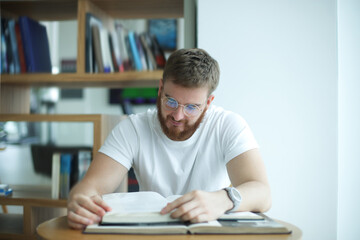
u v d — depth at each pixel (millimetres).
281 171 1723
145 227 728
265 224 764
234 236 707
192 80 1051
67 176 1890
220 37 1793
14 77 1938
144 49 1887
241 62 1774
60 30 3896
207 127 1284
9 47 1981
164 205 863
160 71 1806
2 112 2053
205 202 800
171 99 1103
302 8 1734
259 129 1749
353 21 1715
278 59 1748
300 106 1722
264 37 1762
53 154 1920
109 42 1925
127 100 3523
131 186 1920
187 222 781
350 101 1716
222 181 1316
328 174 1685
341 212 1695
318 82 1713
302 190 1702
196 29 1900
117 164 1236
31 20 2014
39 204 1828
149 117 1333
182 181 1288
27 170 1960
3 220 1982
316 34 1721
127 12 2137
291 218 1706
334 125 1689
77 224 782
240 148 1159
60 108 3949
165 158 1294
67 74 1886
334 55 1703
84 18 1884
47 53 2164
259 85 1759
